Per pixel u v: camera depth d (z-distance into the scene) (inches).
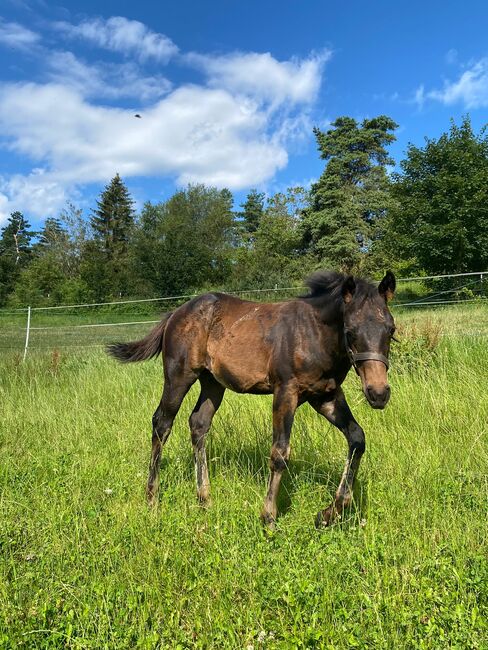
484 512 136.5
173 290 1470.2
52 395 314.8
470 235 965.2
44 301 1493.6
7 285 1743.4
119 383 329.7
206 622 101.5
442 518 134.6
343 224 1476.4
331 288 151.1
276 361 152.6
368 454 179.8
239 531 137.6
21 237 3117.6
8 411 277.9
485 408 209.5
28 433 241.8
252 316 166.4
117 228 2345.0
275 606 105.8
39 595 109.4
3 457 204.7
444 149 1031.6
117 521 144.0
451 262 998.4
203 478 171.6
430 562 112.3
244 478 175.9
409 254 1060.5
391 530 127.8
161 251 1494.8
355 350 134.3
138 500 164.6
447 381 250.4
